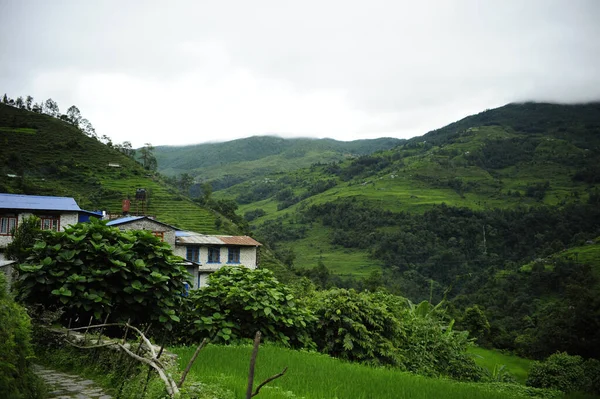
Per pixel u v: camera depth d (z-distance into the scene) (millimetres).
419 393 10656
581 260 101312
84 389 8180
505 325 71625
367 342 16062
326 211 180500
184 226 74625
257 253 51250
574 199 172750
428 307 25953
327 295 17266
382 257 132000
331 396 9016
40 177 81625
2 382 5805
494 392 13703
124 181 91938
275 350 13023
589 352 52812
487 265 122938
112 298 11922
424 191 195125
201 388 7023
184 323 13977
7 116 115188
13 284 11641
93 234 12273
